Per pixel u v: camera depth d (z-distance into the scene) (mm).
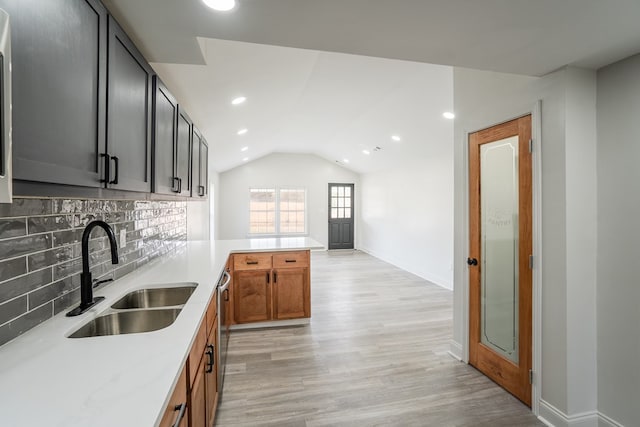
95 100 1055
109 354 973
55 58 847
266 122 4680
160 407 725
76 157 947
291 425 1870
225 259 2670
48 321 1220
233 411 1987
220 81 2629
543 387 1931
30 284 1137
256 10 1243
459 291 2662
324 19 1308
